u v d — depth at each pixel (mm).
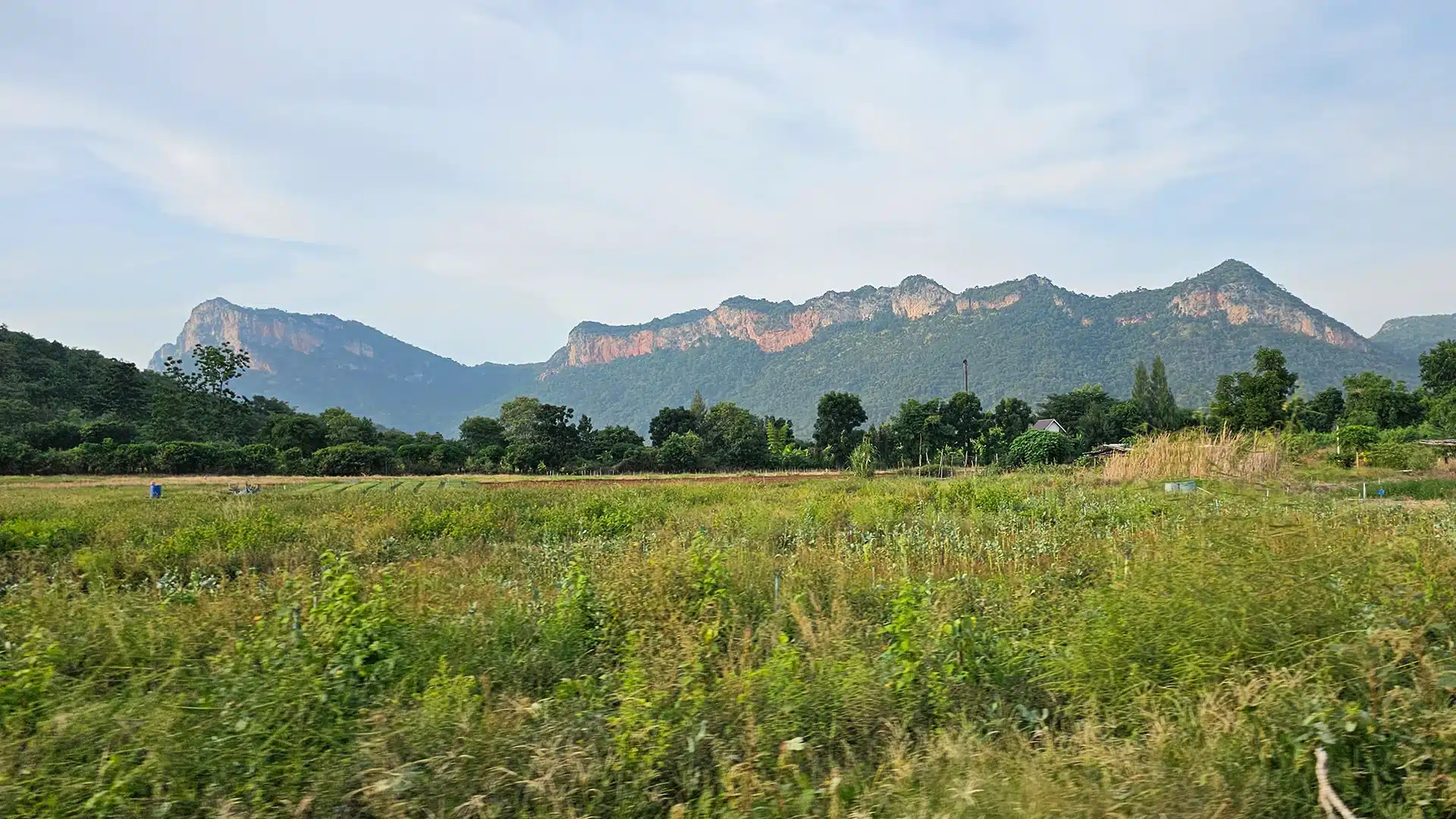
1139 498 14078
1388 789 2850
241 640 4703
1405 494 18344
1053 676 4254
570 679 4590
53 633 4750
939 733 3582
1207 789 2861
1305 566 4055
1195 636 3857
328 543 12016
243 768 3320
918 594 5523
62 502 19812
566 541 12539
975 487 18250
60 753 3258
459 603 6105
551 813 3088
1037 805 2775
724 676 4227
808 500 16469
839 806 3031
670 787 3477
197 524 13062
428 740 3484
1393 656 3457
